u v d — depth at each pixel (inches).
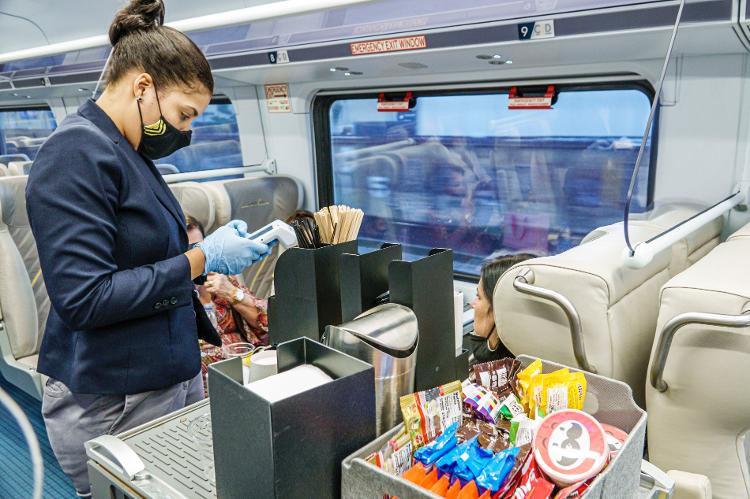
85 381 52.1
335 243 43.8
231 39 106.1
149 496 35.5
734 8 57.6
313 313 41.5
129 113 49.1
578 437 31.0
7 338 107.3
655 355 49.5
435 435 34.8
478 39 76.6
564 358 54.5
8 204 103.0
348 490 30.8
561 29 69.8
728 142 74.3
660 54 74.5
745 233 65.9
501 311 57.3
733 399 47.7
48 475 106.7
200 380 65.5
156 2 48.8
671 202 81.0
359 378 31.7
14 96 178.5
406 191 117.4
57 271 44.6
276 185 122.4
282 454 28.9
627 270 54.2
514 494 29.6
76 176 44.7
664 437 52.5
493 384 40.0
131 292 47.0
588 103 90.7
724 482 50.7
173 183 117.2
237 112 132.7
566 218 98.4
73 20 134.8
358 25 87.0
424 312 39.4
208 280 103.7
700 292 47.4
